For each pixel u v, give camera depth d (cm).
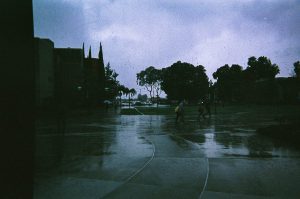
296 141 1198
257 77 10881
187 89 9762
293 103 6481
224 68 11469
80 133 1709
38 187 630
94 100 4969
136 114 4034
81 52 6494
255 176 727
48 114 3244
